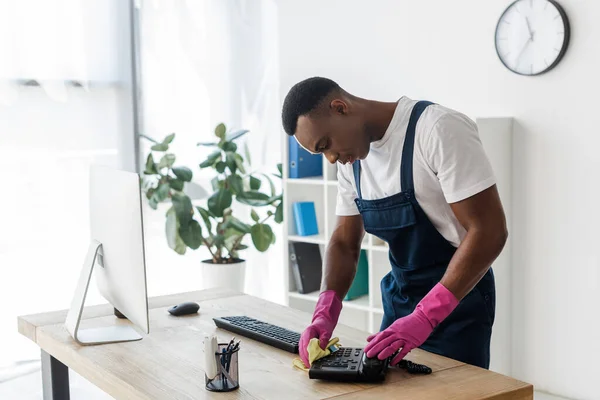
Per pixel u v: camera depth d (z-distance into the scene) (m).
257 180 4.75
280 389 1.74
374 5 4.20
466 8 3.83
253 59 5.09
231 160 4.61
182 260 4.97
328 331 2.03
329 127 1.99
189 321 2.37
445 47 3.93
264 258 5.32
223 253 5.19
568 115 3.55
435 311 1.90
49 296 4.43
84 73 4.45
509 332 3.84
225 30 4.97
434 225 2.11
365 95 4.31
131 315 2.11
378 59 4.22
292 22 4.63
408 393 1.69
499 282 3.74
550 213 3.67
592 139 3.49
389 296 2.29
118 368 1.92
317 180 4.24
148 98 4.72
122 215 2.09
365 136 2.06
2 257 4.27
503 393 1.70
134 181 2.00
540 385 3.78
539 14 3.55
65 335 2.25
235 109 5.06
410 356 1.97
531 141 3.69
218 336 2.20
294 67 4.66
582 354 3.63
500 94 3.76
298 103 1.97
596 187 3.51
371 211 2.18
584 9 3.45
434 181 2.04
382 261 4.14
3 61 4.17
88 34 4.45
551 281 3.70
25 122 4.27
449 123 1.96
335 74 4.45
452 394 1.68
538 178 3.68
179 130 4.86
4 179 4.24
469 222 1.96
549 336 3.73
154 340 2.17
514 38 3.65
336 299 2.22
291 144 4.39
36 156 4.32
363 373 1.76
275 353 2.03
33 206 4.34
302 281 4.41
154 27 4.70
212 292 2.75
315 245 4.55
